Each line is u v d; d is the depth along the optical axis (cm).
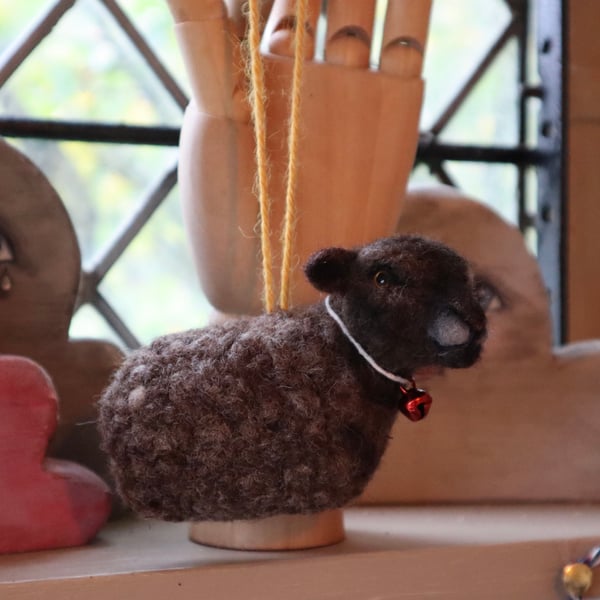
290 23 57
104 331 82
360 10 58
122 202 83
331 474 47
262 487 47
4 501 54
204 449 46
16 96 79
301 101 56
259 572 50
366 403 49
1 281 64
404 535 58
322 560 51
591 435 74
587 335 86
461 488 72
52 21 80
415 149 61
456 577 54
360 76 58
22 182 64
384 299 47
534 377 73
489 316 73
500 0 92
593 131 87
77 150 81
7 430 54
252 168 56
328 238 58
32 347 65
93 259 82
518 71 92
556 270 86
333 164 58
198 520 49
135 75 83
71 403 65
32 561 51
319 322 50
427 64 90
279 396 47
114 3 81
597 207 87
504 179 91
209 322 62
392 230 61
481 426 73
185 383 47
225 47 54
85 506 56
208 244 58
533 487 73
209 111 56
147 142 81
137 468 47
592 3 86
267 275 53
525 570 56
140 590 48
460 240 73
